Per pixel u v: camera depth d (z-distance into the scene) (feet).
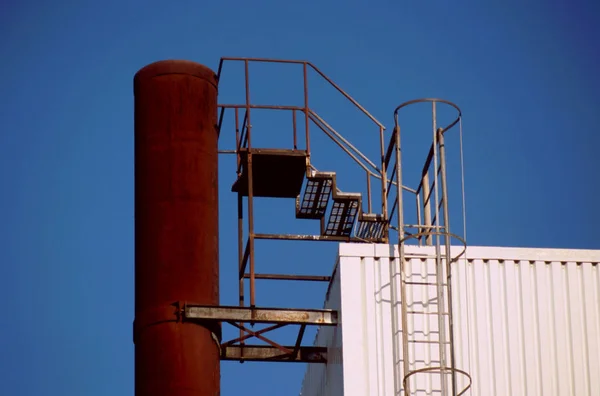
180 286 185.47
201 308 185.16
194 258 186.80
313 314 186.29
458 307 182.09
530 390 179.83
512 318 182.29
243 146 201.16
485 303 182.50
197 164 190.39
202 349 184.24
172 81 193.36
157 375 182.50
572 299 183.93
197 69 194.90
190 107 192.54
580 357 181.68
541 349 181.47
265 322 186.29
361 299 180.75
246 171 202.39
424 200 193.57
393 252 182.91
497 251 184.75
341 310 180.65
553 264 185.16
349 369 177.68
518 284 183.83
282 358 193.57
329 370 189.57
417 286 181.68
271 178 205.16
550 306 183.32
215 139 194.70
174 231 187.11
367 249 182.80
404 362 173.88
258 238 201.67
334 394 185.16
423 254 182.91
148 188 189.26
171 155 190.08
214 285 188.44
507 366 180.34
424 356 178.81
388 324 179.93
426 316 180.65
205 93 194.59
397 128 183.93
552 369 180.75
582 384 180.65
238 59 200.23
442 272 181.27
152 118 192.03
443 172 181.16
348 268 181.98
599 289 184.65
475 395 178.60
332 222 203.72
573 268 185.16
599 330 182.91
